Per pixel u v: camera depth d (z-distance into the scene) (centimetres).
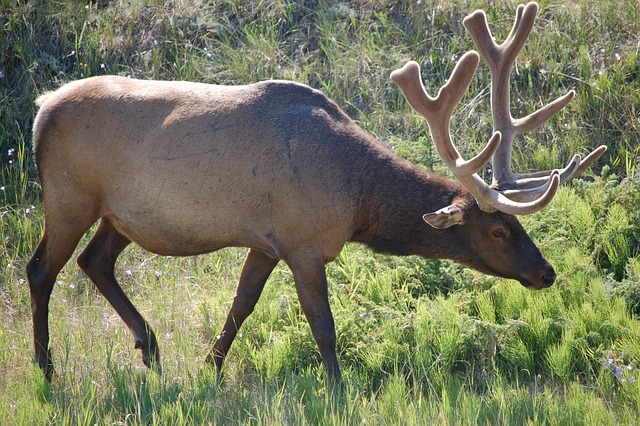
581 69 2497
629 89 2450
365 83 2538
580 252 1967
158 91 1653
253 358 1742
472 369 1698
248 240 1631
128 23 2686
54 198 1684
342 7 2716
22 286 2045
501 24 2605
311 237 1583
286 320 1861
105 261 1791
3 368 1683
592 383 1658
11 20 2630
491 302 1833
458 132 2420
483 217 1609
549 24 2620
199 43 2677
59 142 1655
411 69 1491
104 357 1711
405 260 1975
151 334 1736
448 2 2689
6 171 2384
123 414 1447
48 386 1532
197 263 2159
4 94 2508
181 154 1598
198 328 1889
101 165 1638
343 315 1802
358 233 1664
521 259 1630
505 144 1609
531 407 1485
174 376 1653
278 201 1575
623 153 2334
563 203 2086
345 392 1516
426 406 1475
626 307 1825
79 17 2678
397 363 1703
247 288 1727
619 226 1994
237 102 1619
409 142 2228
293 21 2722
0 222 2208
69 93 1672
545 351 1730
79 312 1959
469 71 1457
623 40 2578
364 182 1608
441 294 1892
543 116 1608
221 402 1492
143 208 1638
